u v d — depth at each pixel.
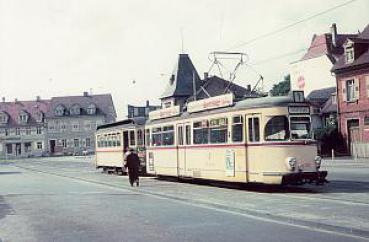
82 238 10.40
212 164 21.22
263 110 18.41
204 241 9.59
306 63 65.56
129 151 23.81
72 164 60.59
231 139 19.81
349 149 44.28
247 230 10.66
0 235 11.14
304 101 18.50
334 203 13.96
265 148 18.19
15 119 120.38
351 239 9.28
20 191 23.08
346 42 44.34
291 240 9.36
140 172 29.23
